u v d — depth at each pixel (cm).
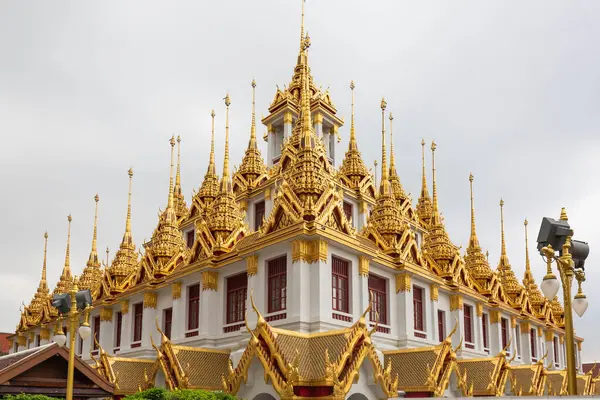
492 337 4428
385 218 3531
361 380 2305
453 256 4044
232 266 3150
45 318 5606
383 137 3869
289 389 2097
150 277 3725
